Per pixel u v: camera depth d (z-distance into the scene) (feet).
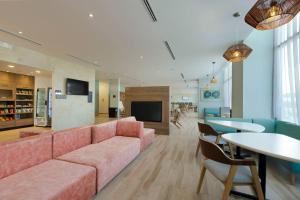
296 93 10.40
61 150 7.59
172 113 37.42
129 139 10.96
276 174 8.82
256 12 5.40
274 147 5.39
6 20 10.33
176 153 12.14
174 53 17.48
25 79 23.29
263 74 14.12
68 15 9.76
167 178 8.21
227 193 5.13
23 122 22.81
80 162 6.81
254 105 14.24
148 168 9.38
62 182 5.15
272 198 6.69
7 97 21.63
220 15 9.75
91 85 26.13
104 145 9.34
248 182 5.18
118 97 38.83
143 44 14.73
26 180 5.18
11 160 5.55
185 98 57.26
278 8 5.02
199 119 35.27
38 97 24.35
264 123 12.39
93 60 20.66
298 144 5.77
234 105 16.01
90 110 25.89
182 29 11.69
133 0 8.36
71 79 21.70
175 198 6.56
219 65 23.48
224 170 5.77
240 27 11.32
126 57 19.13
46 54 18.08
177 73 30.50
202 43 14.37
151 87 20.10
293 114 10.90
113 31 12.02
